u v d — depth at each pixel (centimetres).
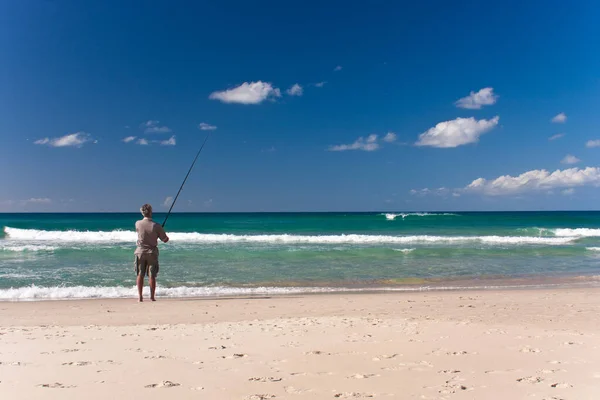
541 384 369
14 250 1777
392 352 486
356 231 3262
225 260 1612
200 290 1091
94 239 2381
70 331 625
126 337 577
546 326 685
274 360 450
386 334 592
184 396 332
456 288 1149
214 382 371
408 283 1224
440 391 350
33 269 1371
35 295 1015
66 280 1204
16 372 394
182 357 461
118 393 336
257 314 809
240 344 530
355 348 506
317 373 401
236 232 3219
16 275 1270
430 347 511
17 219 5616
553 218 5294
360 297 992
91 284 1152
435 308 862
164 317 779
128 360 446
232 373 399
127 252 1745
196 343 536
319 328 641
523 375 396
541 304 903
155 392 341
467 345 523
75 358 452
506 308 859
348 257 1709
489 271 1434
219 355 471
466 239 2428
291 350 496
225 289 1106
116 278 1236
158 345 524
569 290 1095
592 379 384
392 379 383
